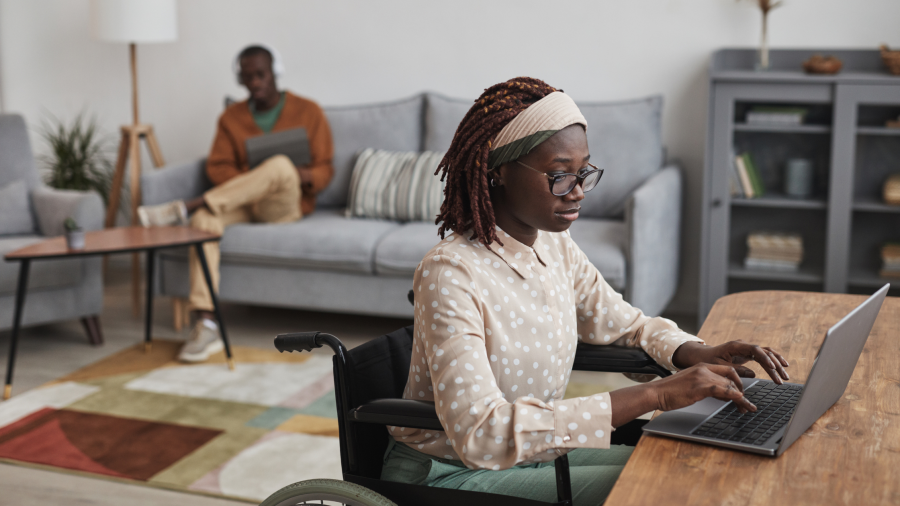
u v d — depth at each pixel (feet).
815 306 5.26
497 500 3.61
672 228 10.96
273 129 12.42
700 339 4.36
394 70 13.19
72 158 14.33
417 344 3.93
